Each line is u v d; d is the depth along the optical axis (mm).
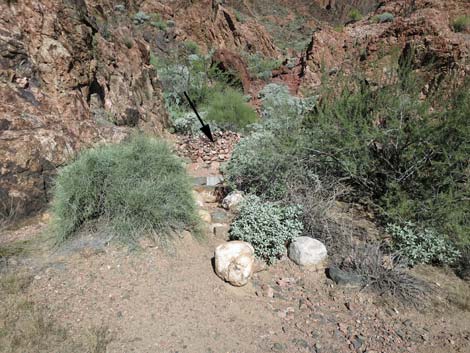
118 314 3184
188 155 8094
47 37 6266
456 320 3633
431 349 3252
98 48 7988
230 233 4535
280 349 3078
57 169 4754
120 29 10312
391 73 5773
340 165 5621
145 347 2904
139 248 3961
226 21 24266
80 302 3244
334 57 15094
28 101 5449
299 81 15477
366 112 5719
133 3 20516
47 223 4418
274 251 4238
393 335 3369
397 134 5340
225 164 6797
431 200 4668
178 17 22328
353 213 5344
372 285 3932
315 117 6008
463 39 10617
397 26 12023
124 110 7828
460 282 4191
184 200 4492
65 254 3820
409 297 3828
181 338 3049
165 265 3846
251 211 4613
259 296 3693
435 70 9797
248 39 24891
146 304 3342
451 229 4434
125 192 4191
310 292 3850
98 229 4156
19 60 5734
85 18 7688
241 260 3738
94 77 7262
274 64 20156
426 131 4984
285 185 5301
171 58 17266
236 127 10617
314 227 4652
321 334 3305
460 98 5004
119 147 4832
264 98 13750
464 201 4711
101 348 2783
